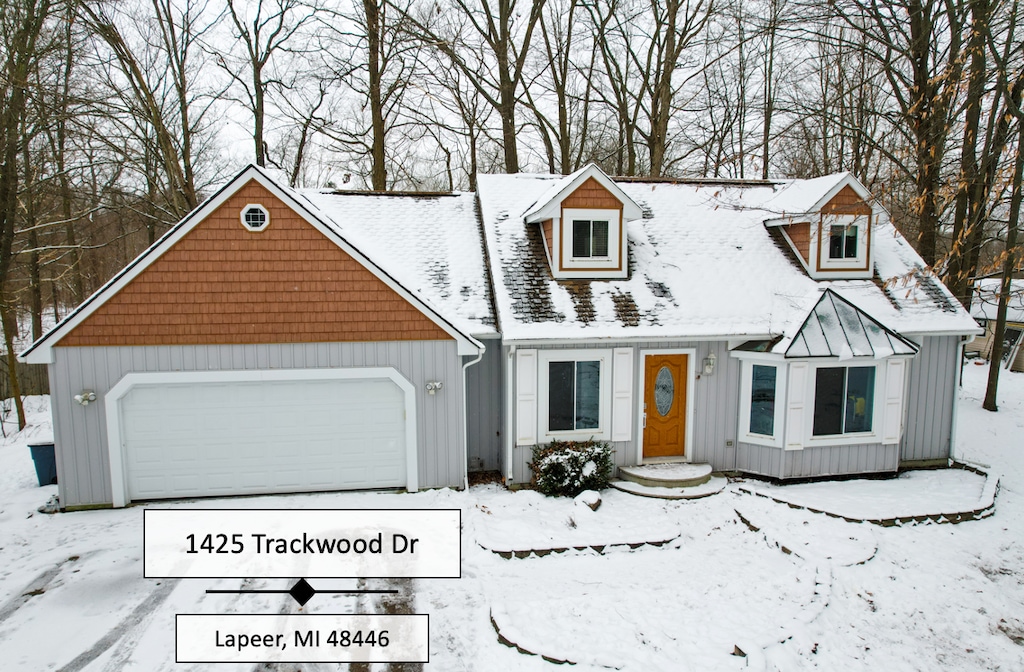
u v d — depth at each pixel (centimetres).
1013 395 2081
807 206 1263
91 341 966
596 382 1138
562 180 1313
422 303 1043
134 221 2739
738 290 1216
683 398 1176
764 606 721
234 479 1039
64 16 1619
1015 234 1108
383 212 1337
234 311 1001
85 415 975
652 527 940
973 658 650
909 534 930
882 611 731
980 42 1145
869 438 1151
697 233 1352
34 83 1603
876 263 1352
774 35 1647
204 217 975
